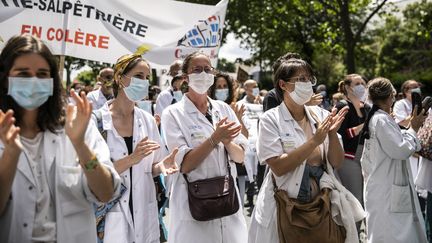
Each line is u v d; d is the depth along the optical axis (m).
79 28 4.81
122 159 3.08
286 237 3.16
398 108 6.88
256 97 8.34
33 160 2.18
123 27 5.04
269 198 3.36
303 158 3.09
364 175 4.62
